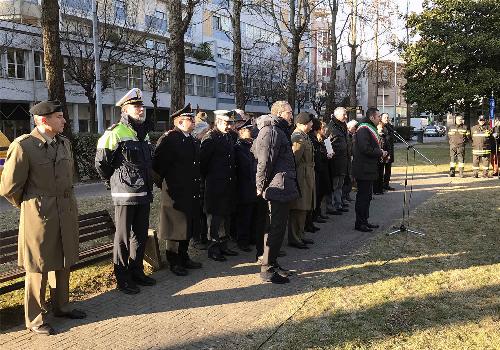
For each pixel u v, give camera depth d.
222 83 45.81
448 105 28.72
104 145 5.19
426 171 16.91
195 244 7.22
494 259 6.37
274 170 5.57
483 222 8.51
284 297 5.20
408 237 7.67
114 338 4.27
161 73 33.41
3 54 27.95
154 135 18.03
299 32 18.12
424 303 4.91
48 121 4.38
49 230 4.32
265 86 44.38
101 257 5.80
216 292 5.37
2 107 29.00
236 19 17.83
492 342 4.05
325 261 6.51
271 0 28.48
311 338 4.20
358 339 4.16
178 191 5.86
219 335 4.31
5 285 5.08
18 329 4.44
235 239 7.65
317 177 8.61
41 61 30.20
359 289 5.38
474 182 13.81
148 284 5.58
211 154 6.52
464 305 4.84
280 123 5.66
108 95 33.88
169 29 12.68
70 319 4.66
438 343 4.06
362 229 8.20
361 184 8.14
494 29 27.48
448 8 28.05
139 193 5.28
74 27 28.00
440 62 28.12
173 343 4.16
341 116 9.65
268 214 5.74
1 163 8.67
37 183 4.30
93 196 11.65
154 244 6.09
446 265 6.17
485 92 27.22
